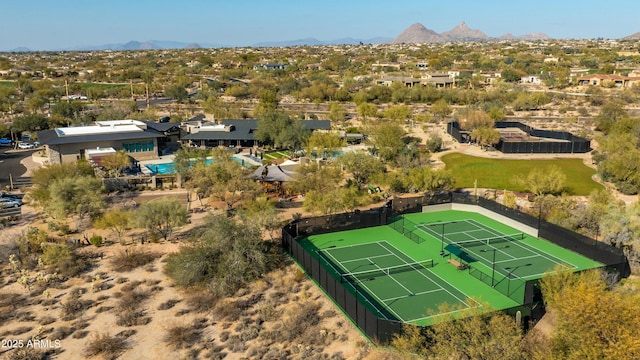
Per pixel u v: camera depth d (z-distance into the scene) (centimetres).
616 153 8175
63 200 5800
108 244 5350
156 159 9888
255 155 10206
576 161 9194
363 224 5938
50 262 4738
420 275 4550
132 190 7575
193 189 7494
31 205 6606
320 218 5722
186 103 19075
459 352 2833
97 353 3378
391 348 3266
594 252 4831
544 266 4728
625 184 7312
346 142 10700
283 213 6378
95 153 8888
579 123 13400
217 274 4394
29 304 4078
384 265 4797
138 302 4072
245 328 3672
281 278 4481
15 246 5038
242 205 6400
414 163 8638
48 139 9169
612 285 4050
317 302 4050
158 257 4984
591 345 2573
